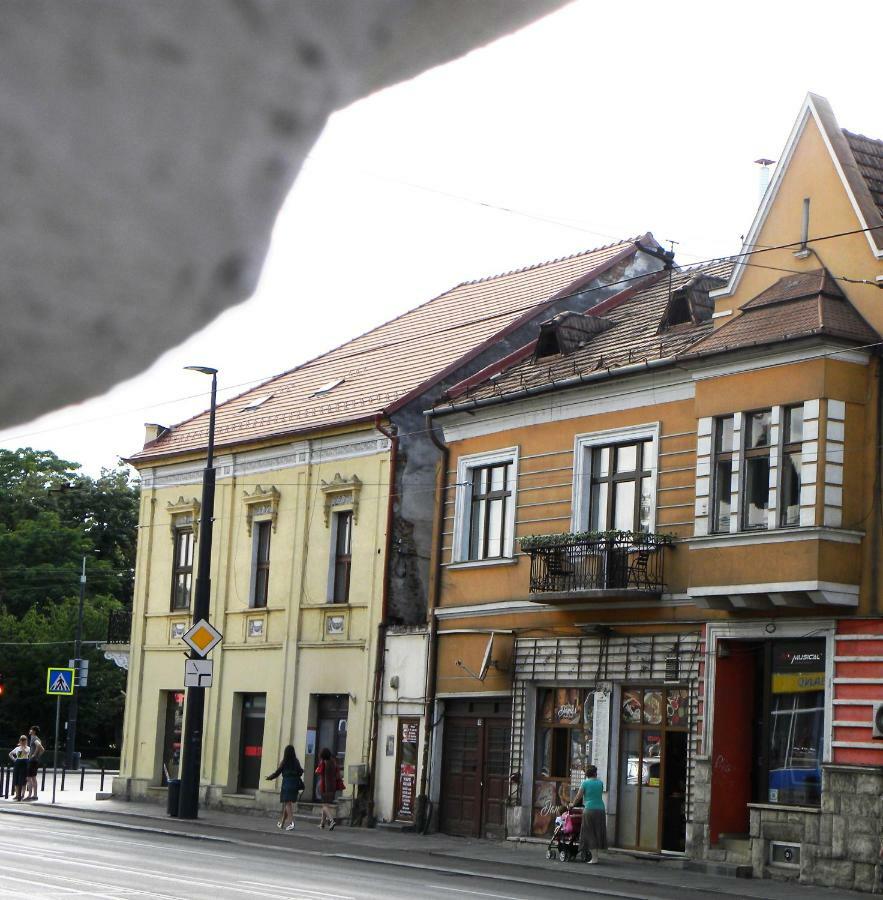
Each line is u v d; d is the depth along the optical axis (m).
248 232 0.71
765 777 21.94
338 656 31.27
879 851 19.58
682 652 23.34
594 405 25.69
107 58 0.67
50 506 74.81
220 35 0.69
